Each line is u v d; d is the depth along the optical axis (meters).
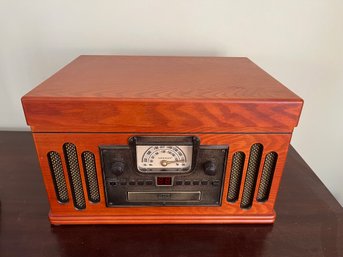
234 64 0.62
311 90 0.78
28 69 0.74
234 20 0.70
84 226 0.49
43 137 0.42
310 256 0.44
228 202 0.49
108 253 0.44
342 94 0.78
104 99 0.40
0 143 0.74
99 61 0.62
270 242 0.47
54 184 0.47
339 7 0.68
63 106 0.40
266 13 0.69
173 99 0.41
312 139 0.85
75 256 0.44
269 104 0.41
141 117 0.41
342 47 0.73
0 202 0.54
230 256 0.44
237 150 0.45
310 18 0.69
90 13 0.68
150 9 0.68
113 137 0.43
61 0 0.66
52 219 0.49
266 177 0.48
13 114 0.80
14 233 0.48
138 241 0.47
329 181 0.92
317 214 0.53
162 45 0.72
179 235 0.48
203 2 0.68
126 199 0.48
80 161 0.45
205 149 0.44
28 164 0.66
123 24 0.69
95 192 0.48
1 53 0.72
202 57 0.68
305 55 0.74
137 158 0.44
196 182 0.47
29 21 0.68
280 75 0.76
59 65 0.73
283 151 0.45
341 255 0.45
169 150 0.44
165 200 0.49
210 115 0.41
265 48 0.73
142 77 0.51
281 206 0.55
